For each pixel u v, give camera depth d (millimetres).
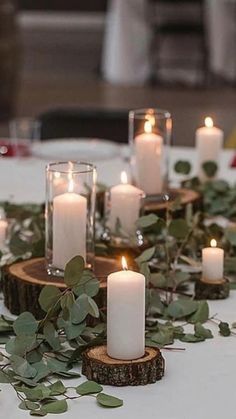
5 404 1220
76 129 3529
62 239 1509
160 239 1774
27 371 1270
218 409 1208
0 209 2041
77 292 1348
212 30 8445
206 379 1300
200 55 8656
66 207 1504
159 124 2039
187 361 1360
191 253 1760
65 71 9469
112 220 1740
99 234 1870
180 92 8258
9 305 1530
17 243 1703
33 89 8297
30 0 9945
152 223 1626
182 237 1638
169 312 1501
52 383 1281
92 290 1351
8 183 2512
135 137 2023
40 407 1206
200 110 7312
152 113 2064
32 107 7402
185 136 6215
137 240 1717
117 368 1253
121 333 1265
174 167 2100
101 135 3531
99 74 9211
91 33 9977
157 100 7801
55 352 1330
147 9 8422
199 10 8508
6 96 6762
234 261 1715
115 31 8594
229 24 8445
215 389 1268
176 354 1387
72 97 7910
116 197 1725
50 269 1529
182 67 8703
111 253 1699
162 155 2014
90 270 1533
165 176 2029
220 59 8531
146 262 1518
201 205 2010
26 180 2549
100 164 2758
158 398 1234
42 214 1911
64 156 2834
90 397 1235
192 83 8641
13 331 1392
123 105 7539
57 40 10117
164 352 1395
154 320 1480
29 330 1322
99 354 1292
